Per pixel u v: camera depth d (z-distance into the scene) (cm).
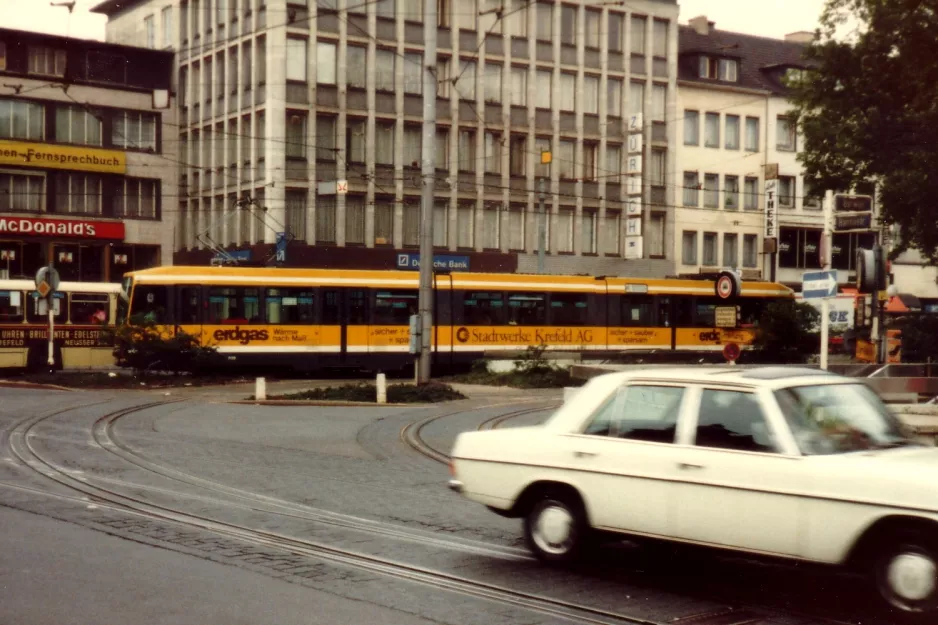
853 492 728
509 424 2206
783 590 820
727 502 783
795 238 6762
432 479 1469
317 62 5112
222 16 5425
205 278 3456
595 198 5897
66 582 811
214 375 3466
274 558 916
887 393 1675
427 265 2870
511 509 915
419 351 2889
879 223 3459
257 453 1725
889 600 717
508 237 5662
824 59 3052
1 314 3681
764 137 6625
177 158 5753
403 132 5359
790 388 801
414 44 5362
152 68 5716
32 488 1302
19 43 5219
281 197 5038
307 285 3584
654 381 855
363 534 1039
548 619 730
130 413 2311
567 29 5816
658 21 6125
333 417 2347
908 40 2817
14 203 5175
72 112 5347
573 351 3666
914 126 2978
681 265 6316
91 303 3834
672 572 880
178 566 876
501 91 5616
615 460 848
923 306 6856
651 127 6119
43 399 2611
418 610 746
